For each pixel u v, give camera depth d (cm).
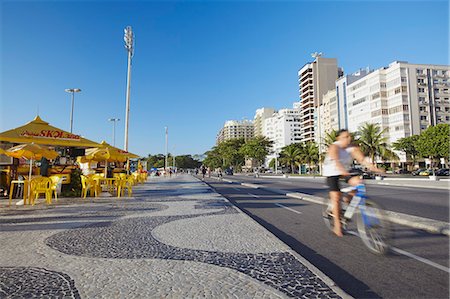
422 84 8206
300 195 1497
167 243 572
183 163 14462
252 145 9644
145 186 2472
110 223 776
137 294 346
